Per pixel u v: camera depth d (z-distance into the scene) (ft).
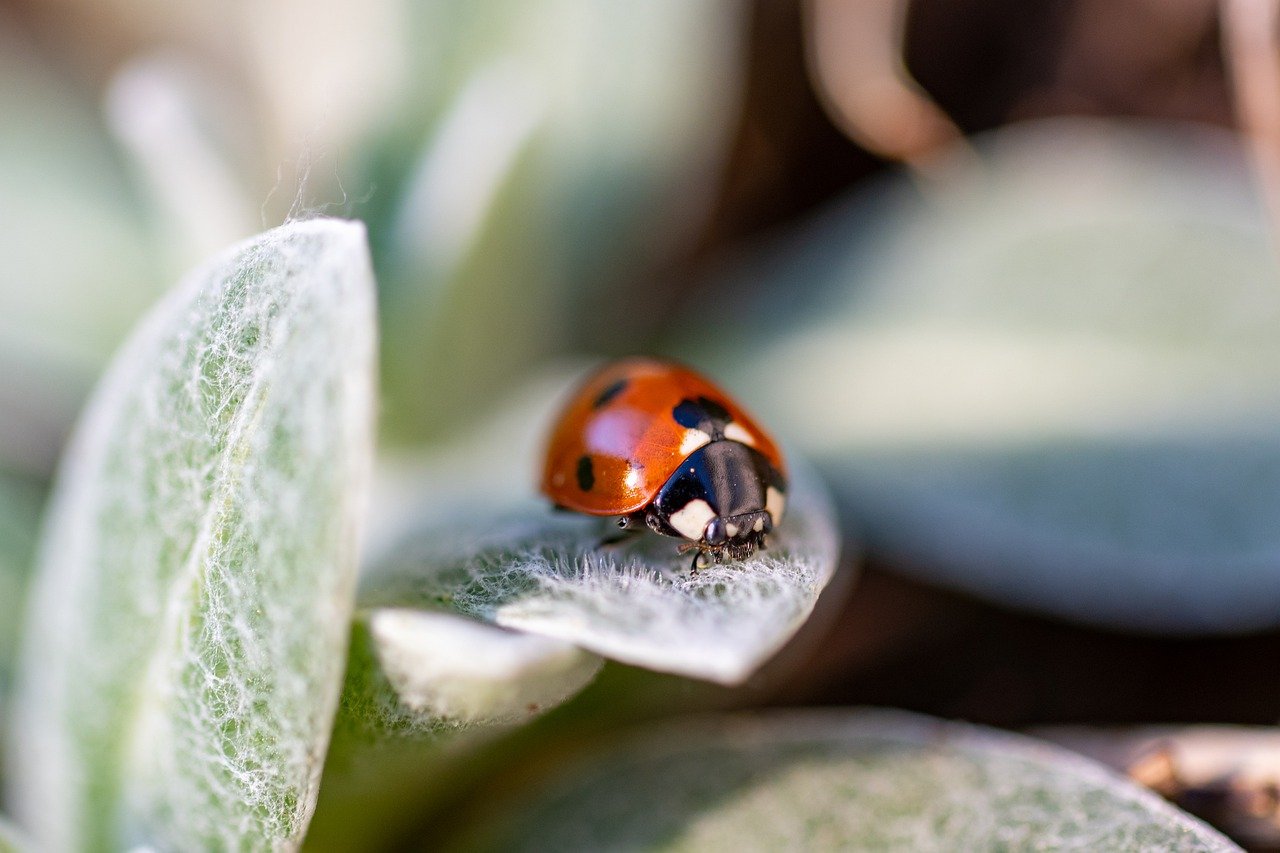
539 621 0.21
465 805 0.24
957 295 0.29
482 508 0.26
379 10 0.29
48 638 0.24
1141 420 0.27
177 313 0.22
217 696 0.22
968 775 0.23
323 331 0.21
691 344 0.30
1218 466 0.27
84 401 0.29
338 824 0.23
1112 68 0.32
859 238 0.30
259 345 0.21
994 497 0.27
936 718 0.27
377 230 0.27
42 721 0.24
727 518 0.23
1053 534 0.27
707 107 0.30
